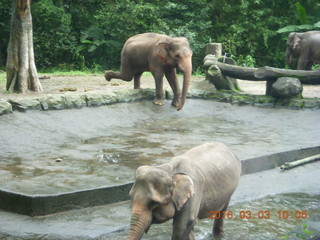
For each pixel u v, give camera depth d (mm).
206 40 23375
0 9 22047
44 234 5473
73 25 24031
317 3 24781
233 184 5234
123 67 13336
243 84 17422
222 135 10398
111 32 22844
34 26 21969
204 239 5523
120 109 11992
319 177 8000
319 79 13125
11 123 9586
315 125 11445
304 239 5559
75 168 7574
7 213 6117
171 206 4066
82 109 11320
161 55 12195
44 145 9141
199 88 15133
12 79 12758
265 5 24922
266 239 5574
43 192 6234
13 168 7500
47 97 10844
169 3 22828
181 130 10898
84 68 22109
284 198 7035
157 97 12797
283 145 9406
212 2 24328
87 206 6348
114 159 8180
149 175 3988
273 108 12984
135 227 3852
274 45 25250
